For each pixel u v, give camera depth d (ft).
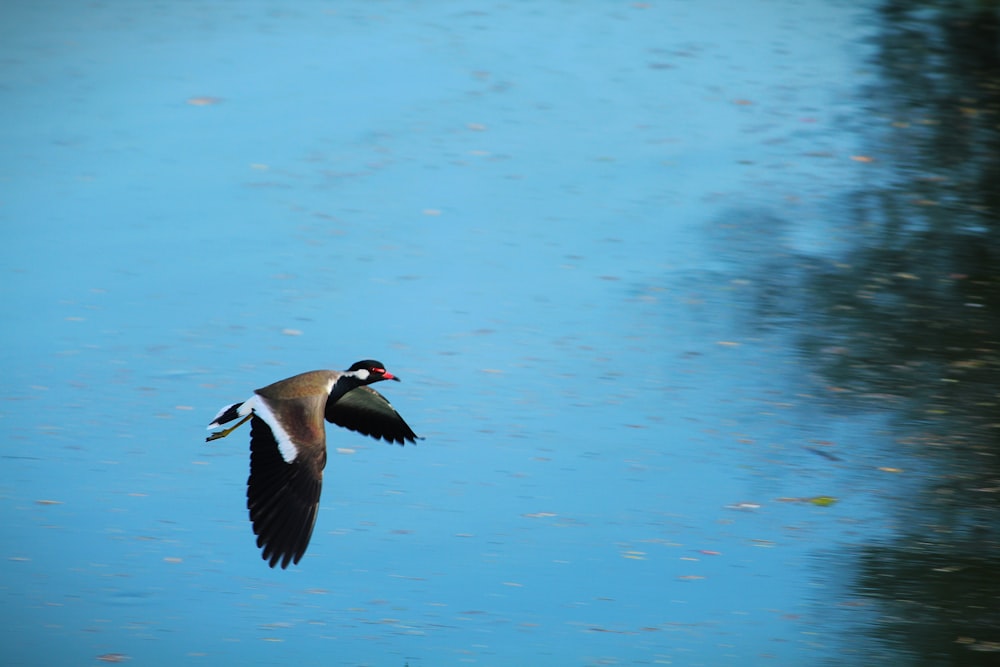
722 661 32.89
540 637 34.06
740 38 87.45
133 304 54.54
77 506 40.93
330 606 35.60
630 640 33.86
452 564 37.78
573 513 40.55
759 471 42.96
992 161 67.62
